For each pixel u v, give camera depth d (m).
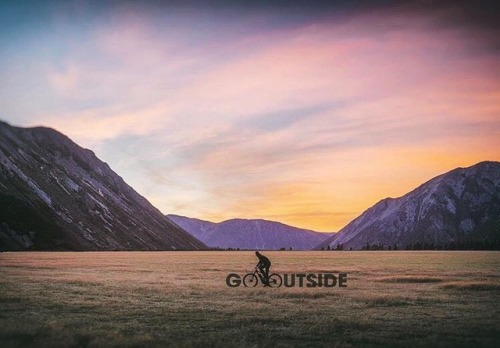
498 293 34.97
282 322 23.06
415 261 102.38
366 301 30.83
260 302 30.58
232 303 29.92
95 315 24.78
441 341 18.27
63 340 17.14
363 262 97.38
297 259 122.25
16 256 133.50
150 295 33.84
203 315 25.03
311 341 18.52
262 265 40.50
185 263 94.19
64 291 35.75
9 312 25.41
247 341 18.41
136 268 70.88
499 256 148.75
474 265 79.31
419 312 26.16
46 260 102.31
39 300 30.33
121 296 33.16
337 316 24.80
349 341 18.55
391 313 25.80
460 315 25.09
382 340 18.59
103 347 16.53
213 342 17.83
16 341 16.88
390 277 48.81
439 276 50.78
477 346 17.38
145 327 21.41
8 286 39.12
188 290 36.91
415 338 19.05
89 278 48.62
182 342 17.55
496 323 22.55
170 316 24.69
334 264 86.12
